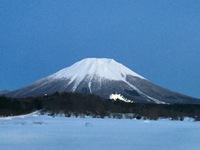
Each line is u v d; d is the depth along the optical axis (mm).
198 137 63500
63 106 131625
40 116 120375
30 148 45781
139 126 94062
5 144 49812
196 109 162375
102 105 141000
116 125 95438
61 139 56531
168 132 74875
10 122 96750
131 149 45906
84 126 86938
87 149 45219
